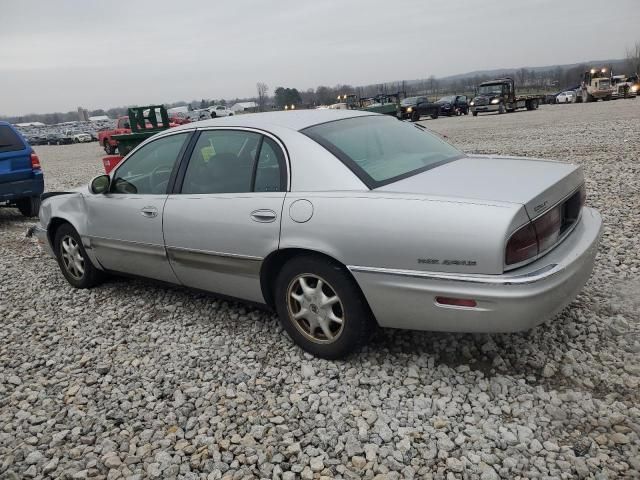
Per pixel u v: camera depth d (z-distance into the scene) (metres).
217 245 3.58
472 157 3.77
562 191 2.98
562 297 2.75
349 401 2.92
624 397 2.76
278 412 2.88
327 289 3.20
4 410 3.14
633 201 6.46
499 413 2.72
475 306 2.65
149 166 4.16
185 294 4.67
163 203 3.94
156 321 4.19
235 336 3.79
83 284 5.03
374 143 3.50
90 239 4.65
